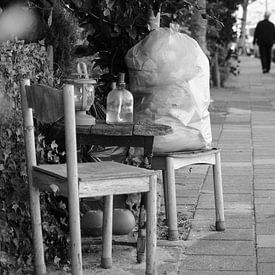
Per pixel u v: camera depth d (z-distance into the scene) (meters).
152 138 5.24
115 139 5.30
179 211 7.27
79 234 4.63
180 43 6.20
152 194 4.93
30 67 5.52
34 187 5.05
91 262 5.66
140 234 5.64
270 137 12.80
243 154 10.95
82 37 6.97
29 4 6.38
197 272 5.46
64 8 6.78
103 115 6.32
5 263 4.94
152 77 6.14
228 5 22.06
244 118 15.73
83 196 4.64
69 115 4.54
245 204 7.60
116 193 4.77
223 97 20.67
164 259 5.77
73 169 4.59
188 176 9.12
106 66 6.92
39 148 5.46
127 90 5.89
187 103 6.14
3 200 5.02
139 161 6.16
